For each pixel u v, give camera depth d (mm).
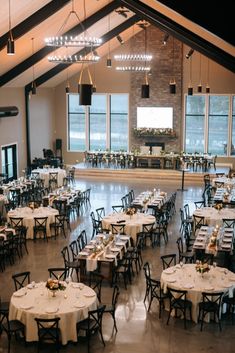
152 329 10195
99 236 13820
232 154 29125
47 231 16500
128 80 29328
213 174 25891
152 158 27766
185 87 28734
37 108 28000
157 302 11461
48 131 29797
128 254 13133
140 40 28672
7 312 9758
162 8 8742
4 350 9414
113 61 29359
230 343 9664
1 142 23812
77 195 19516
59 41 13812
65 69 27234
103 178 26766
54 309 9312
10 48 12453
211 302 10133
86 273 12578
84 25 20359
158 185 24891
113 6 20297
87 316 9531
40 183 22797
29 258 14484
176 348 9484
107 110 30047
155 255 14758
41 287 10258
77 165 28625
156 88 28984
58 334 9156
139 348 9477
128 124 29812
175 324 10398
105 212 19469
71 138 30953
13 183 21453
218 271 11117
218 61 13094
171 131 28953
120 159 28188
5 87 23844
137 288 12281
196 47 13133
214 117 28969
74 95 30406
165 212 17016
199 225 15898
